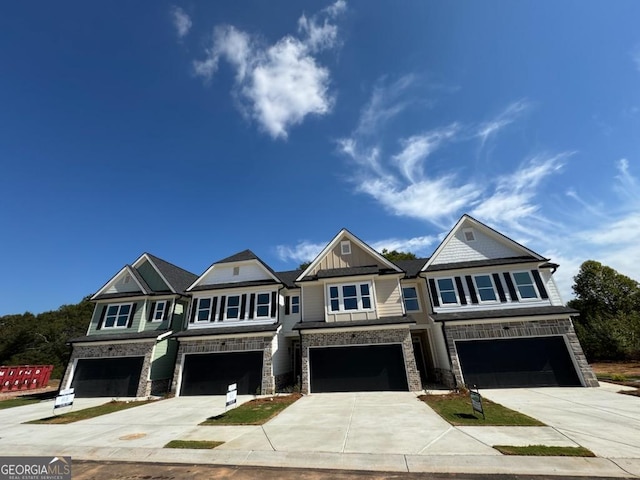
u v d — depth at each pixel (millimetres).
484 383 14898
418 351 20047
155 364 19047
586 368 14305
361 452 6844
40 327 38594
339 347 16500
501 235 17906
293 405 12828
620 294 34500
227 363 17531
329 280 18219
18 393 22766
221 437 8531
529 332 15312
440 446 6977
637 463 5746
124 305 21422
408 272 20266
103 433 9617
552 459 6012
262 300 19328
